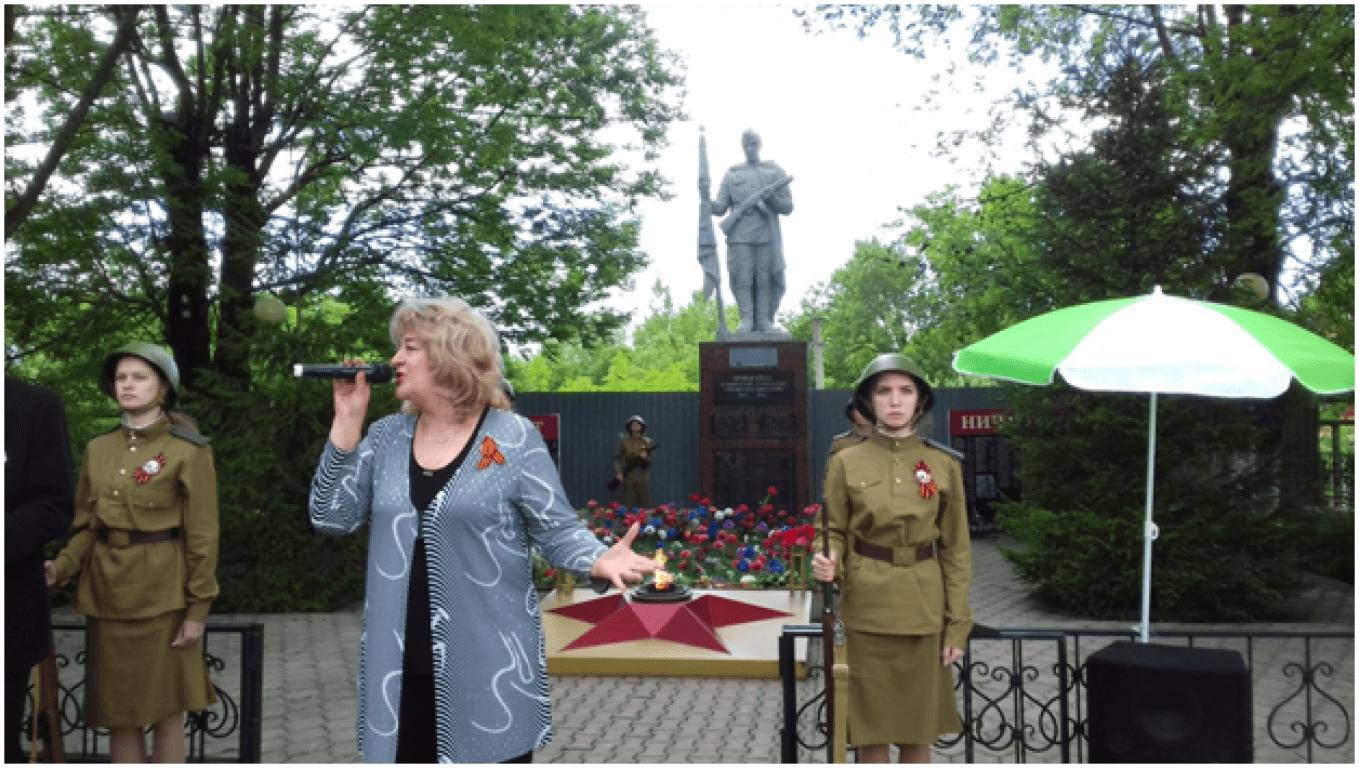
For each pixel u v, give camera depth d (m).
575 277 16.03
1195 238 9.39
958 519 3.78
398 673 2.52
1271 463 9.43
